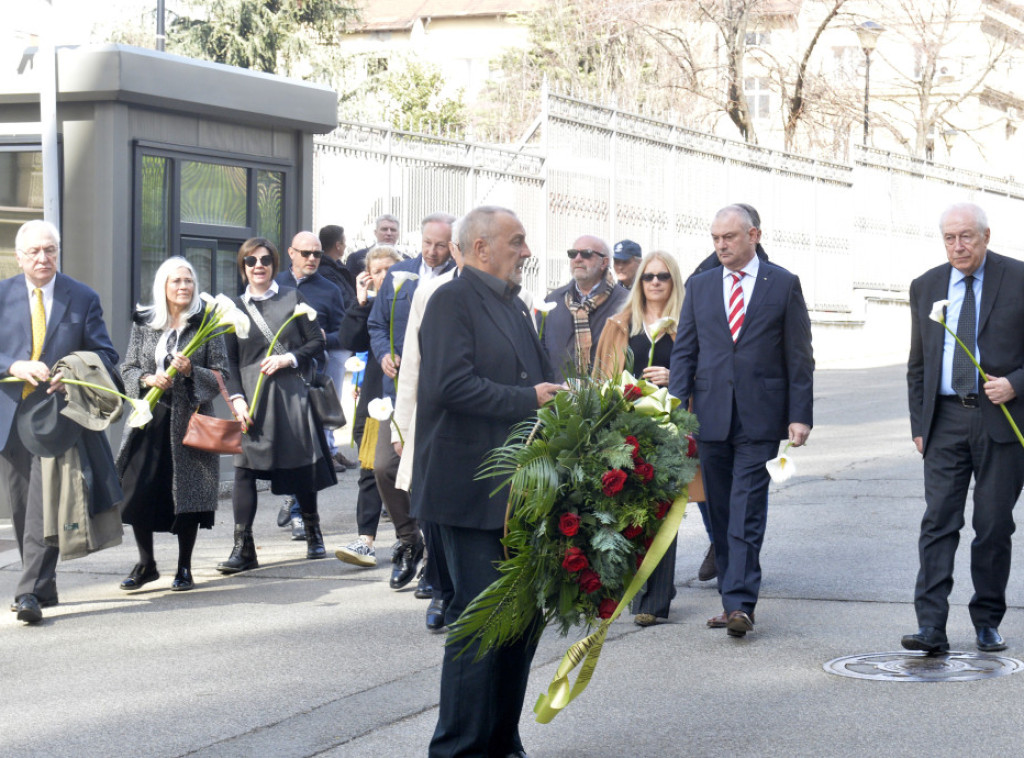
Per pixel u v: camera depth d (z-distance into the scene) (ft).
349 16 128.06
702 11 110.63
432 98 126.31
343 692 18.85
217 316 25.30
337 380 39.68
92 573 27.99
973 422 20.10
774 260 86.63
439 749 14.57
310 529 29.37
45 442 22.77
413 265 27.04
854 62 143.74
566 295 25.93
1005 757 15.61
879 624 22.48
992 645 20.51
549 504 13.75
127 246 34.42
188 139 36.42
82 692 18.98
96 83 33.55
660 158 71.72
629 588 14.38
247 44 118.73
